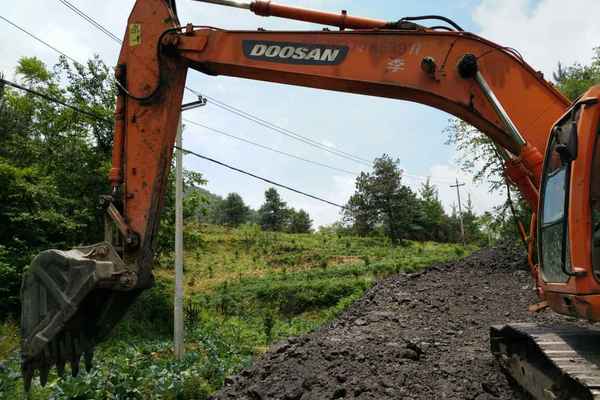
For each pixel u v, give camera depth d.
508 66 5.89
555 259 5.21
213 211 88.62
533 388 5.86
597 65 24.50
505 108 5.85
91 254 6.00
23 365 5.82
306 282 33.66
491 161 24.02
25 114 28.78
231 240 55.59
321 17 6.49
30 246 21.34
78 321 5.91
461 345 9.05
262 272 40.91
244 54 6.59
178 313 16.25
